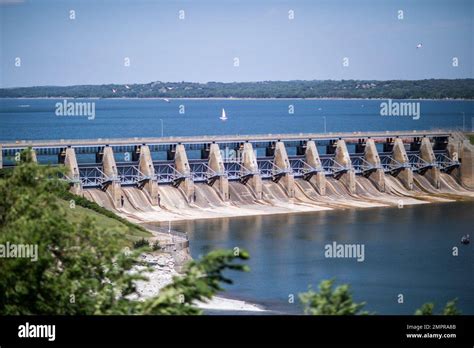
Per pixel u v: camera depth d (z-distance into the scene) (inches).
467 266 6909.5
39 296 2677.2
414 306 5649.6
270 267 6879.9
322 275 6594.5
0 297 2652.6
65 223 2837.1
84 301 2714.1
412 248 7706.7
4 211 2861.7
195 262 2475.4
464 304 5723.4
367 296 5925.2
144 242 6510.8
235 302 5757.9
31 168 2962.6
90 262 2817.4
